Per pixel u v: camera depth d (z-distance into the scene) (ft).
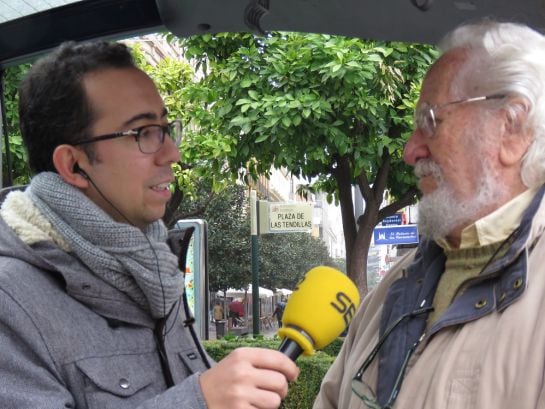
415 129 6.37
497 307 5.40
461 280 5.92
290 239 116.37
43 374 5.10
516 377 5.06
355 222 26.58
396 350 6.06
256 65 21.75
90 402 5.25
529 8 7.43
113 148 5.79
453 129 5.96
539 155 5.74
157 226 6.31
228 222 86.58
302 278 5.72
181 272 6.25
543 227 5.46
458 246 6.14
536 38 5.99
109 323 5.66
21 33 8.18
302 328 5.37
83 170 5.84
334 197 28.73
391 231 41.75
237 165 24.48
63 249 5.68
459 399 5.28
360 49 20.40
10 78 17.11
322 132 21.40
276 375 4.69
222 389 4.62
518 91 5.75
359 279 25.76
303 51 20.79
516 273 5.33
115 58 5.97
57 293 5.47
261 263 110.93
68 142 5.81
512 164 5.84
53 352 5.23
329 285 5.53
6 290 5.21
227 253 88.22
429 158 6.19
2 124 8.89
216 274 88.53
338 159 24.67
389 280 7.25
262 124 21.21
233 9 7.74
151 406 4.70
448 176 5.99
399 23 8.24
